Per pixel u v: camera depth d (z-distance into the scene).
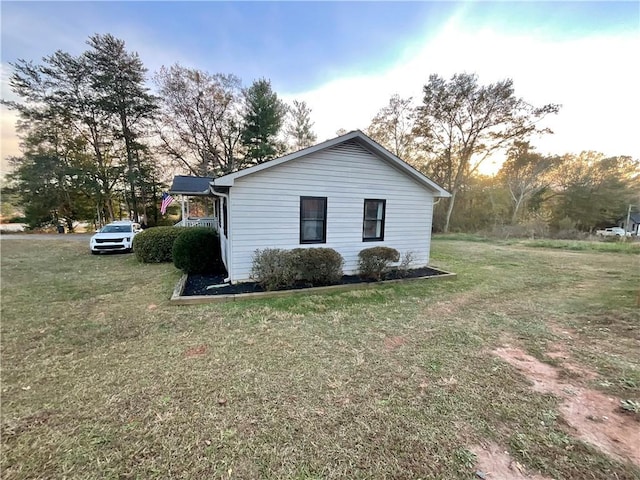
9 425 2.09
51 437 1.98
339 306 4.93
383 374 2.84
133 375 2.79
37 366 2.94
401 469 1.76
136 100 19.94
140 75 19.77
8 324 4.02
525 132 19.81
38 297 5.26
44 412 2.24
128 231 11.19
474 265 8.99
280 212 6.09
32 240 14.56
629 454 1.86
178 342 3.52
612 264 9.21
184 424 2.12
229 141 23.41
